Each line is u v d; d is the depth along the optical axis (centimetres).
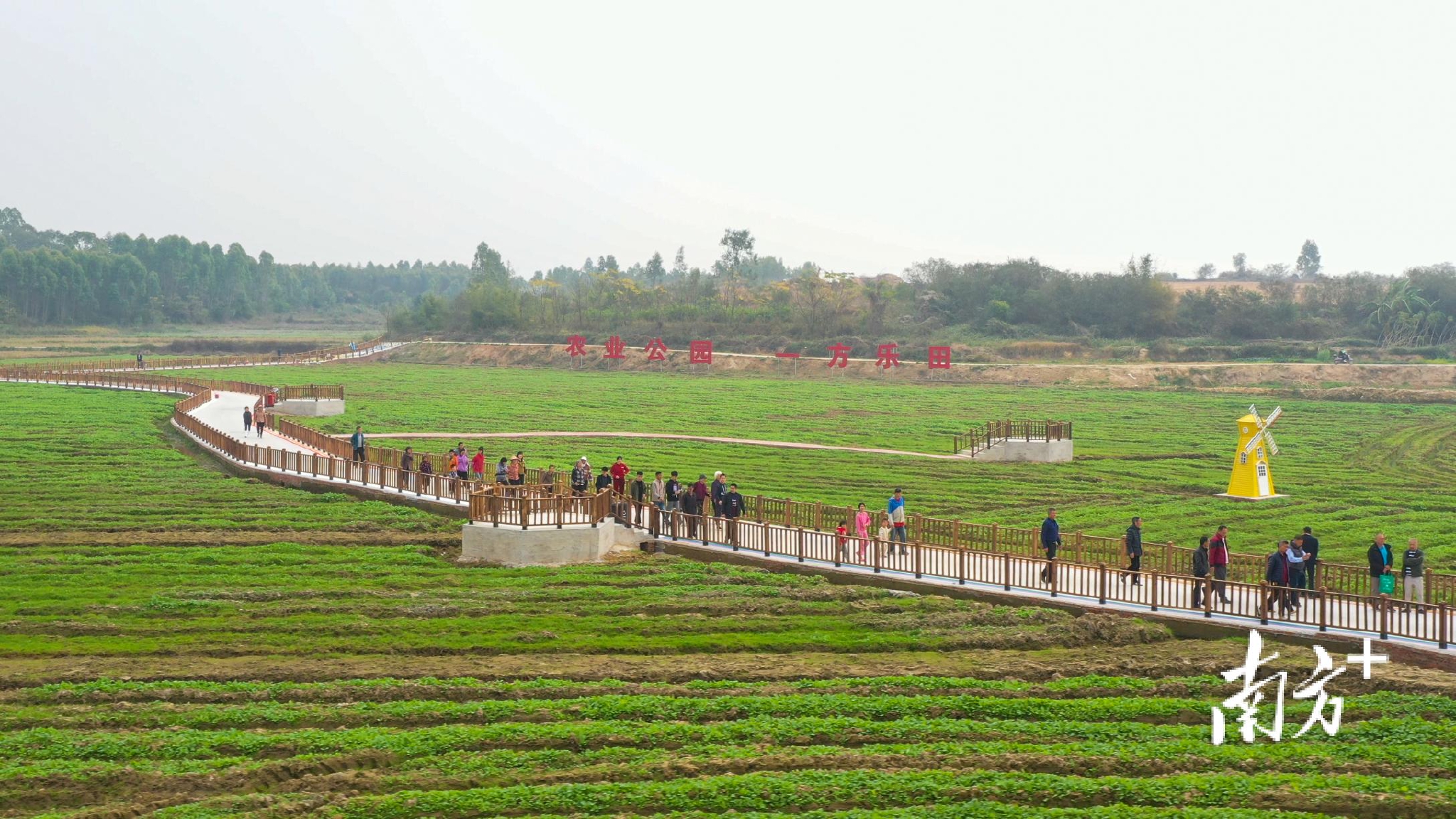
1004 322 16200
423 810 1903
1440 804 1905
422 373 14238
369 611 3131
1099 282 16362
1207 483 5975
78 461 6094
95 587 3388
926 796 1953
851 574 3447
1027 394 11350
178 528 4331
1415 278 15788
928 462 6694
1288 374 12131
